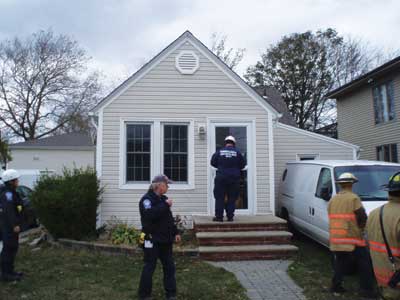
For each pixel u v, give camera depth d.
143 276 5.47
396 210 3.30
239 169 9.27
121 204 10.33
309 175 9.19
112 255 8.33
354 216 5.62
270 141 10.71
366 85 20.91
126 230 9.28
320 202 8.11
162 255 5.63
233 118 10.71
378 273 3.37
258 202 10.55
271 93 24.77
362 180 7.72
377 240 3.38
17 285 6.27
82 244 8.88
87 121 36.97
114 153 10.42
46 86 35.97
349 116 22.92
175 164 10.59
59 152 26.70
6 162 23.50
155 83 10.64
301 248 9.12
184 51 10.75
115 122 10.48
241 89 10.80
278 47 40.12
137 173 10.50
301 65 38.66
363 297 5.61
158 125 10.55
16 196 6.80
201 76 10.75
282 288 6.15
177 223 9.76
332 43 38.75
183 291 5.90
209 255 8.07
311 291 5.95
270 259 8.17
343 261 5.77
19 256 8.28
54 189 9.55
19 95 35.25
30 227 13.44
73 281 6.44
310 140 14.43
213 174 10.58
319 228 8.12
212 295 5.75
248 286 6.27
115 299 5.60
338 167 8.02
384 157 19.42
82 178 9.70
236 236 8.54
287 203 10.54
